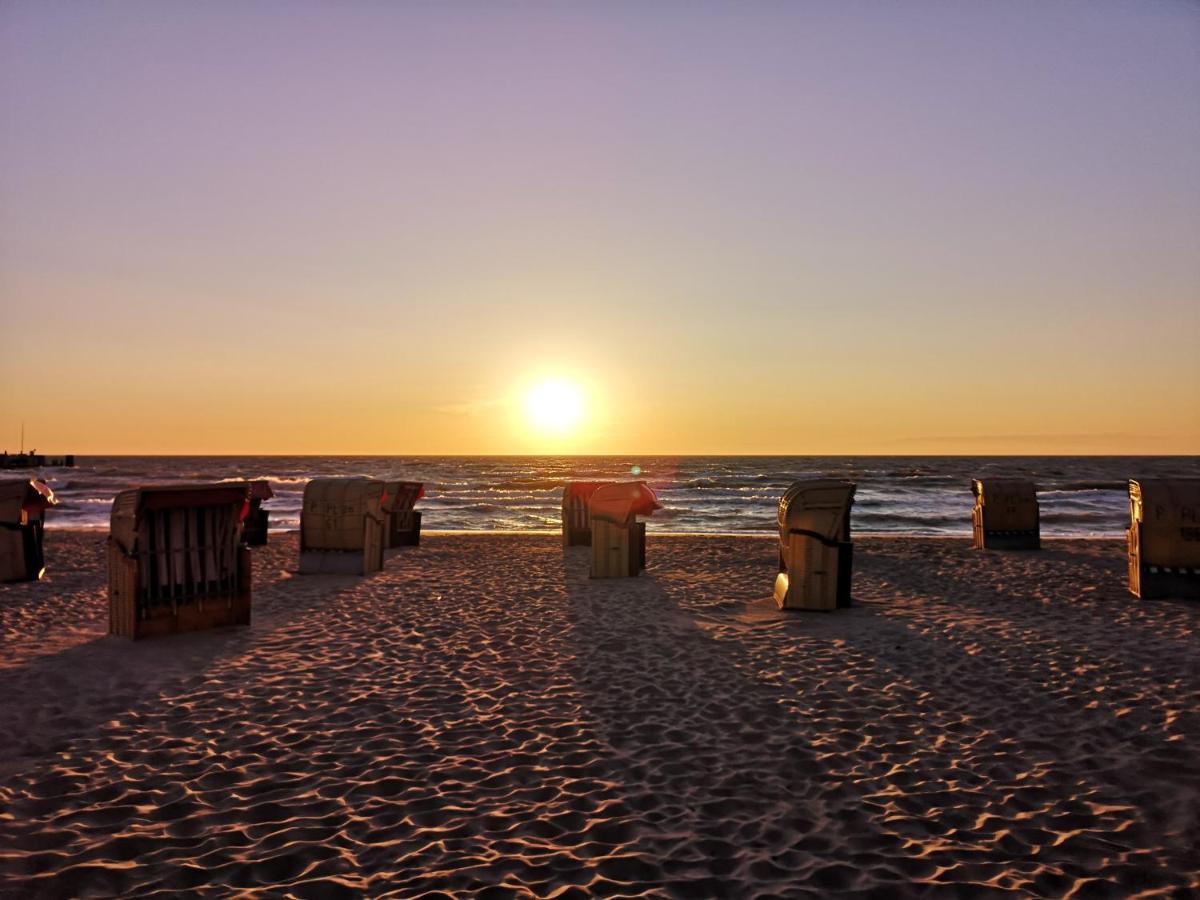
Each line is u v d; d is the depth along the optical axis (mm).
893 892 3891
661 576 14508
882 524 31172
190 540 9648
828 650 8766
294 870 4164
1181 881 3975
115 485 64375
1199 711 6500
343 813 4832
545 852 4332
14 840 4461
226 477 81875
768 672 7945
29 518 14297
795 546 11031
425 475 90438
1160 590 11648
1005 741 5973
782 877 4047
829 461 151750
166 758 5738
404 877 4066
